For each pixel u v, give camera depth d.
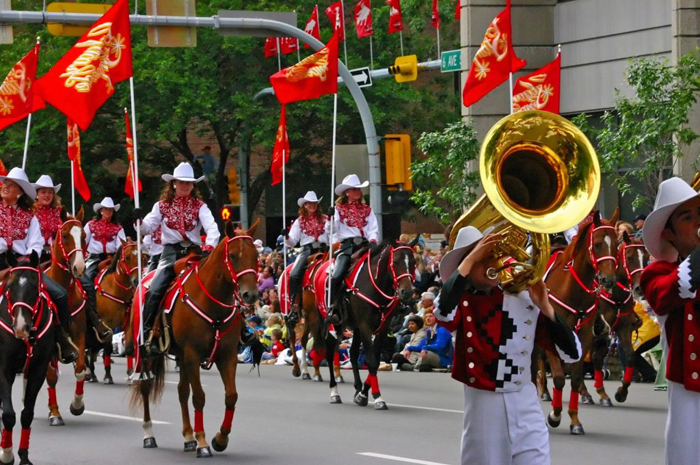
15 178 17.78
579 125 33.66
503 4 43.72
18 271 16.80
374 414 23.27
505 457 10.52
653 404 24.50
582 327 20.56
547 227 9.83
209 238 19.34
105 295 30.38
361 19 50.81
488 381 10.49
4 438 16.92
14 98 26.11
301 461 17.73
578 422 20.14
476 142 37.03
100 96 22.00
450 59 35.41
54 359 18.70
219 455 18.45
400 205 33.44
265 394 27.53
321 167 67.19
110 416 23.70
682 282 9.76
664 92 31.33
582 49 43.25
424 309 33.56
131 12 59.75
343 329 25.70
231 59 61.19
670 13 39.69
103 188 64.56
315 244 31.25
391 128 66.88
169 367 37.59
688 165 34.34
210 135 71.94
